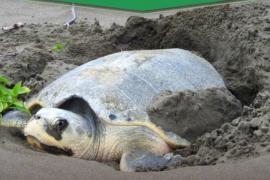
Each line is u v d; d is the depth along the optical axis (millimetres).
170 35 8305
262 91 6367
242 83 6883
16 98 6332
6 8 10938
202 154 5320
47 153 5277
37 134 5230
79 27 9438
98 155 5426
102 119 5391
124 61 6062
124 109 5477
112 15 10320
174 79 6012
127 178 4738
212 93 6141
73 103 5660
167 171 4871
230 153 5160
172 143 5559
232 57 7367
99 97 5504
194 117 5812
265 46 7176
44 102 5809
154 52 6422
